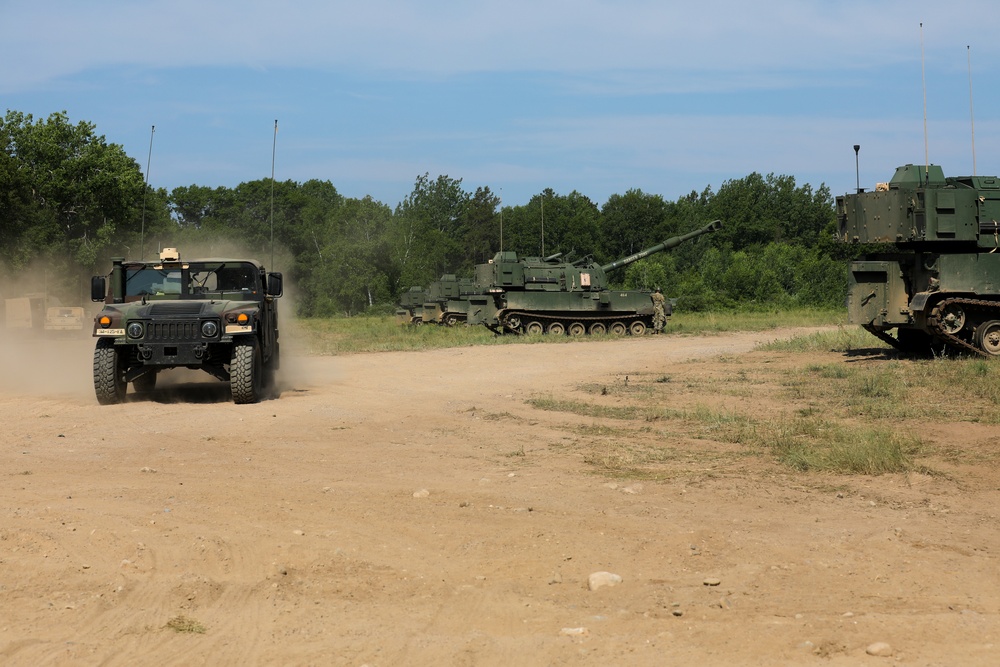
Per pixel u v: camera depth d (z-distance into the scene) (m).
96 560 6.72
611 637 5.27
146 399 16.59
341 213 96.19
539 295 38.22
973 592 5.96
